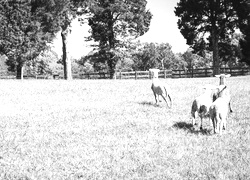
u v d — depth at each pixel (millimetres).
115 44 46781
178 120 11836
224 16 44969
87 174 6719
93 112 13898
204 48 48250
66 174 6754
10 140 9453
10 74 57250
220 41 48406
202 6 43562
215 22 44812
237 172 6535
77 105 16062
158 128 10641
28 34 33125
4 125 11438
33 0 33031
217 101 9531
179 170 6781
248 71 45719
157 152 8039
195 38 47344
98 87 24156
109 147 8609
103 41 47125
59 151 8312
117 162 7395
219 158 7473
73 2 37031
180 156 7688
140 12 45688
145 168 6941
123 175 6613
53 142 9195
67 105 16094
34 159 7770
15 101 17438
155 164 7207
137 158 7625
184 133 9836
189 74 47438
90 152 8195
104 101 17344
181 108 14289
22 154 8172
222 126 9773
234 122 11117
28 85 25406
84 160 7590
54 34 34719
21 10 31875
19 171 6992
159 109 14180
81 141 9219
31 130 10703
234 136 9281
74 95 20000
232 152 7863
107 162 7422
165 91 14484
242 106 14172
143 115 12922
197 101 10148
